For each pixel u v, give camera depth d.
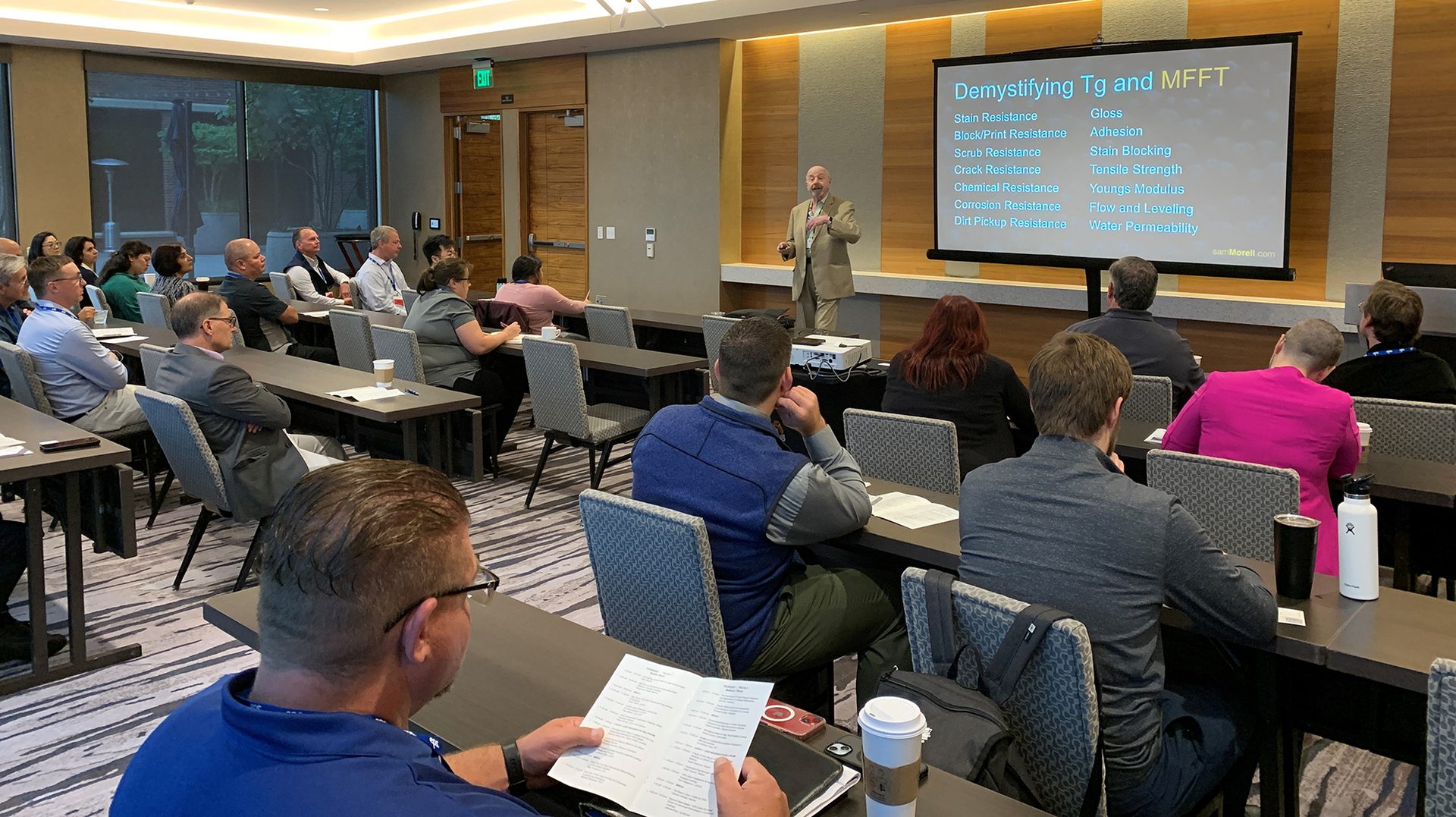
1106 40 7.35
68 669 3.49
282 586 1.04
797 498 2.39
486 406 5.86
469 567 1.13
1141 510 1.92
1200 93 6.65
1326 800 2.74
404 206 12.55
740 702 1.50
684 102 9.55
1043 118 7.33
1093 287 7.30
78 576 3.48
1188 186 6.79
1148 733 1.94
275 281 8.76
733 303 9.70
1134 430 3.89
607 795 1.37
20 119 10.09
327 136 12.29
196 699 1.12
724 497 2.42
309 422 5.80
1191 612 1.96
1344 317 6.18
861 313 8.94
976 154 7.71
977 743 1.69
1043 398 2.07
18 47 10.01
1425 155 6.27
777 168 9.32
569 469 6.20
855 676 3.47
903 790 1.30
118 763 2.96
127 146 10.91
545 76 10.67
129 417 4.89
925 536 2.53
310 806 0.97
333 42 11.55
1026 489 2.04
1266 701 2.10
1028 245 7.55
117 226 10.93
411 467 1.14
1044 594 1.97
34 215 10.27
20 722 3.18
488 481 5.93
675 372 5.77
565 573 4.45
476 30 10.31
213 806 0.99
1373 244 6.52
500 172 11.55
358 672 1.05
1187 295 7.05
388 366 4.89
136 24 10.16
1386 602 2.14
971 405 3.69
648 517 2.31
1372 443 3.72
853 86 8.70
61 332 4.71
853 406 5.25
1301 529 2.12
